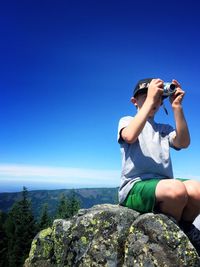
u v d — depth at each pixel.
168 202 1.00
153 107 1.15
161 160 1.10
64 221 1.24
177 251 0.95
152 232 0.99
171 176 1.13
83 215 1.16
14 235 14.52
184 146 1.14
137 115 1.06
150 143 1.12
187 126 1.11
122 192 1.13
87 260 1.07
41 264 1.21
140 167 1.09
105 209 1.14
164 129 1.20
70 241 1.14
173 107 1.12
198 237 1.07
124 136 1.07
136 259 0.98
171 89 1.09
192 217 1.07
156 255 0.96
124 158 1.13
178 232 0.97
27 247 14.24
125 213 1.09
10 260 14.05
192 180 1.07
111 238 1.06
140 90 1.17
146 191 1.04
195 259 0.94
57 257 1.19
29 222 14.72
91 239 1.10
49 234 1.25
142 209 1.07
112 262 1.03
